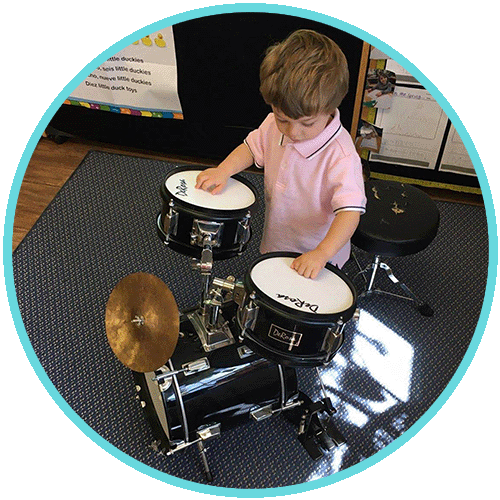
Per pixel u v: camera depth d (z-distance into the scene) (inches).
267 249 60.1
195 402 52.9
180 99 87.4
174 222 51.1
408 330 72.4
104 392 64.6
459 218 87.9
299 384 66.5
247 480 58.6
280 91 44.3
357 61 78.3
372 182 72.6
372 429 62.9
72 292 74.4
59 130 97.2
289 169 52.5
